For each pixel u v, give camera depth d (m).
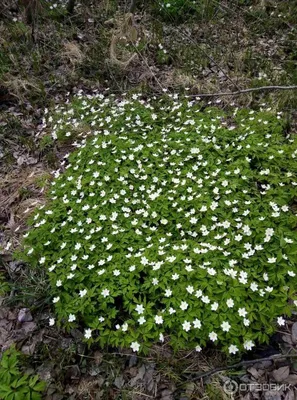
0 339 1.01
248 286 0.96
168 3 2.28
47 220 1.23
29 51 2.01
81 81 1.92
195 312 0.92
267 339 0.88
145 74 1.95
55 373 0.92
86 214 1.23
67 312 0.98
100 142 1.48
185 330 0.89
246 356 0.91
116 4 2.37
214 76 1.90
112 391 0.89
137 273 1.01
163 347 0.94
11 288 1.09
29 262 1.16
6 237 1.28
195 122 1.55
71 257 1.08
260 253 1.04
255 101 1.72
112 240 1.12
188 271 0.98
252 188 1.25
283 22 2.21
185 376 0.89
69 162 1.54
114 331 0.94
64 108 1.72
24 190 1.40
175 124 1.59
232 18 2.29
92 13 2.29
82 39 2.15
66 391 0.89
